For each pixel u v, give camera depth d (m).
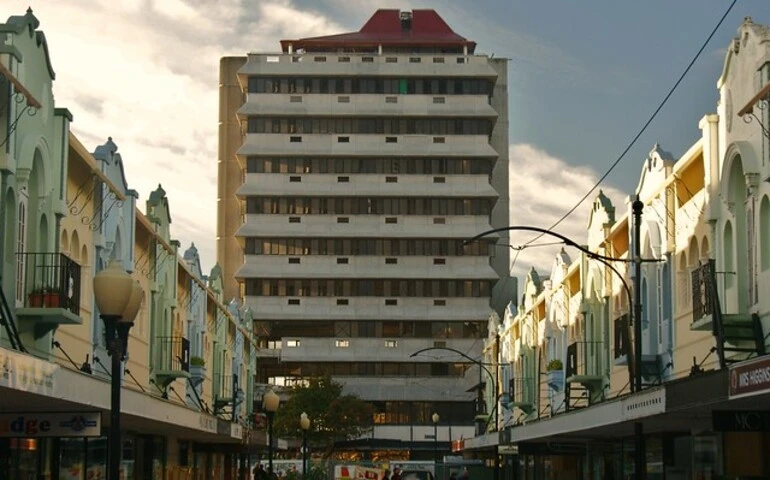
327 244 100.31
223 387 62.69
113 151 34.47
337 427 86.44
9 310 22.94
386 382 99.50
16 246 25.14
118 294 16.83
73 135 28.42
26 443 25.92
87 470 31.08
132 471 37.59
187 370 44.78
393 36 104.06
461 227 99.81
